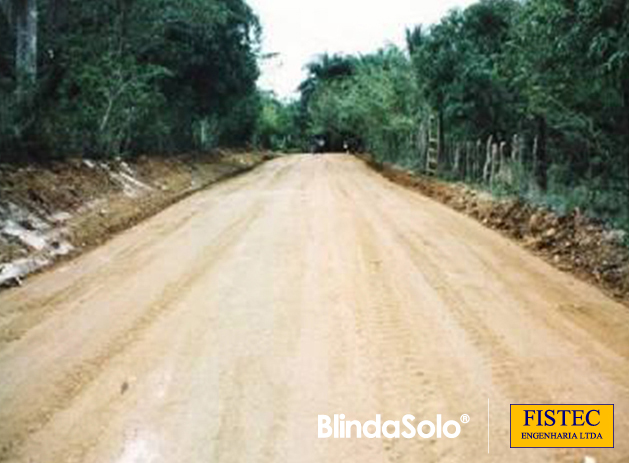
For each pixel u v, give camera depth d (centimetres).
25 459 460
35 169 1455
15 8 1864
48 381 584
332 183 2494
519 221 1377
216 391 557
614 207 1320
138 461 454
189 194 2102
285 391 555
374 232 1272
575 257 1057
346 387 562
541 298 825
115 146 2095
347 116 5166
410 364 610
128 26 2317
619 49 1097
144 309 781
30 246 1059
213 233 1273
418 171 2817
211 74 3159
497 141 2403
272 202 1781
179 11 2555
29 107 1577
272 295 831
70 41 2125
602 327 716
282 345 659
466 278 917
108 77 2014
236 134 5131
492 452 458
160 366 611
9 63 2038
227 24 3084
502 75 2248
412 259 1033
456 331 698
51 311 781
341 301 803
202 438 481
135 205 1631
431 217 1502
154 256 1069
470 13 2556
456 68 2411
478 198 1731
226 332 698
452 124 2589
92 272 967
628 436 480
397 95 3262
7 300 829
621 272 940
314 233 1257
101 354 643
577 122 1545
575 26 1188
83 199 1462
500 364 610
